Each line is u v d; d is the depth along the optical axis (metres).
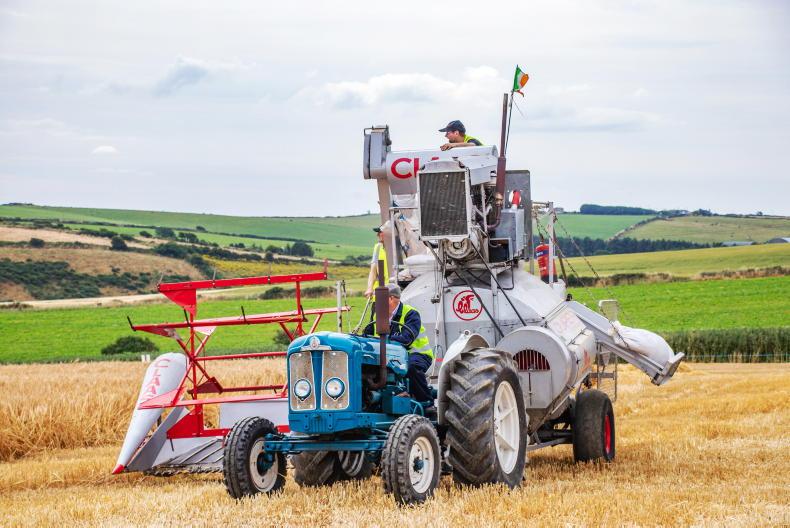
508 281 10.71
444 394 8.66
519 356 9.92
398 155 12.37
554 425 11.73
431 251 10.46
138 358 50.38
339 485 9.07
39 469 11.98
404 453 7.77
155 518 7.86
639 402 19.83
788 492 8.48
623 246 112.56
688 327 56.31
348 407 8.17
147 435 11.46
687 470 10.16
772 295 67.75
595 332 11.94
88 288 85.75
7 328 68.56
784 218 131.00
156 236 109.00
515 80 10.59
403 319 9.40
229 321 10.66
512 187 11.61
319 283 78.19
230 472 8.38
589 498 7.98
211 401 10.56
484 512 7.37
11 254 90.88
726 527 6.89
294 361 8.35
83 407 16.11
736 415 16.72
